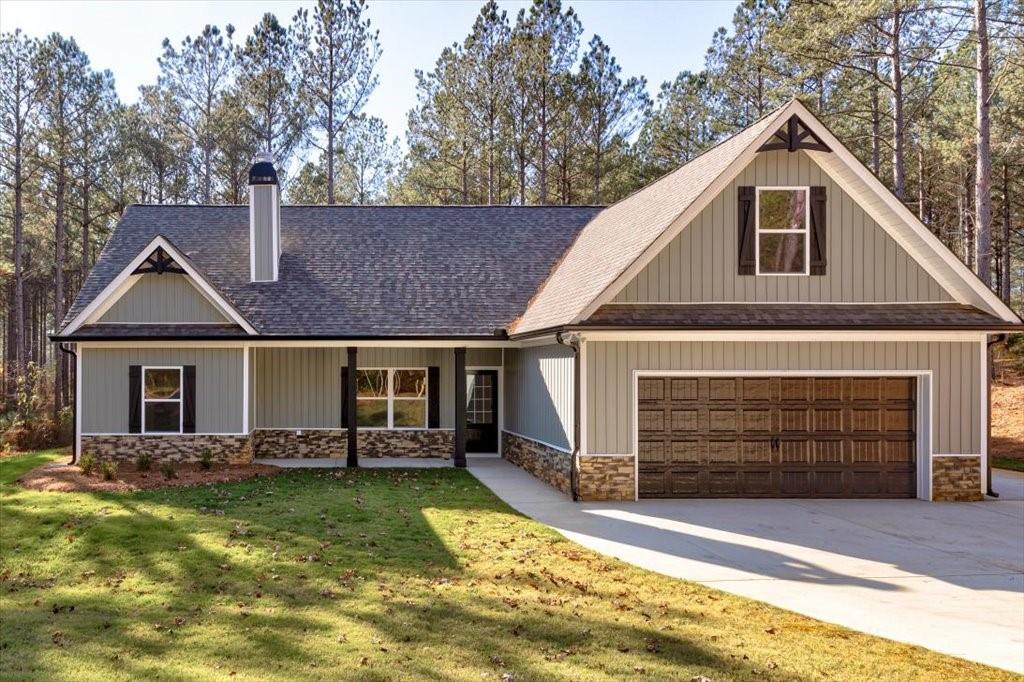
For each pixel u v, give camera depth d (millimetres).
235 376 16281
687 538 10195
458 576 8258
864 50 23172
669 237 13086
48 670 5914
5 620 7074
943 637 6633
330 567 8500
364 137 43656
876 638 6586
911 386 13344
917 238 13289
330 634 6562
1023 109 25156
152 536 9703
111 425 16094
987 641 6543
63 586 8141
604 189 33688
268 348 18219
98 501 11844
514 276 19203
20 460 17188
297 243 19906
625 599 7570
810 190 13359
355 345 16797
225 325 16328
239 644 6367
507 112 31609
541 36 31047
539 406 15586
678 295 13164
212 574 8281
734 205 13297
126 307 16234
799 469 13211
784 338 13094
